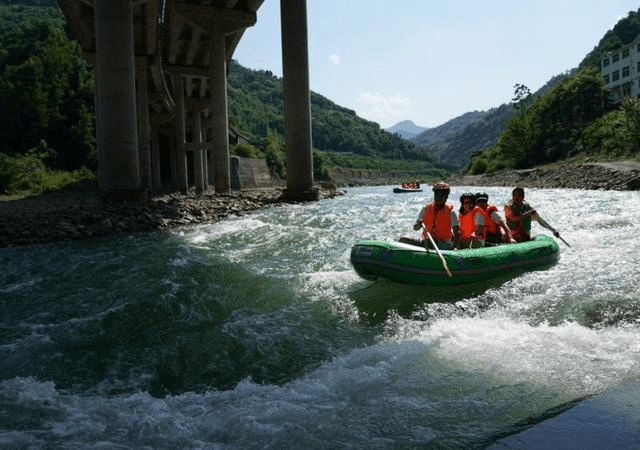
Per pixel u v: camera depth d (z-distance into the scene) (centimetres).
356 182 15188
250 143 11175
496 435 273
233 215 1795
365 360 405
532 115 6869
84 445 288
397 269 614
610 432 265
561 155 5816
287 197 2578
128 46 1738
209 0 2981
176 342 474
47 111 7238
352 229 1251
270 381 380
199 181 5175
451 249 686
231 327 510
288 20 2486
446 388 341
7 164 4512
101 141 1764
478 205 762
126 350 460
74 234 1217
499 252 683
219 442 286
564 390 326
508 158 7019
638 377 338
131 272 789
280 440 284
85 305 617
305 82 2544
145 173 4338
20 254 1010
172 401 349
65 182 5641
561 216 1391
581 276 643
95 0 1706
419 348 423
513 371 362
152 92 5422
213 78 3030
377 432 286
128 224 1384
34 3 18338
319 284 684
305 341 466
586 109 6316
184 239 1140
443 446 265
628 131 4388
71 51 9369
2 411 339
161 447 283
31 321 561
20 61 9494
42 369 423
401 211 1842
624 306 496
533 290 595
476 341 430
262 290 656
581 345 405
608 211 1463
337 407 322
